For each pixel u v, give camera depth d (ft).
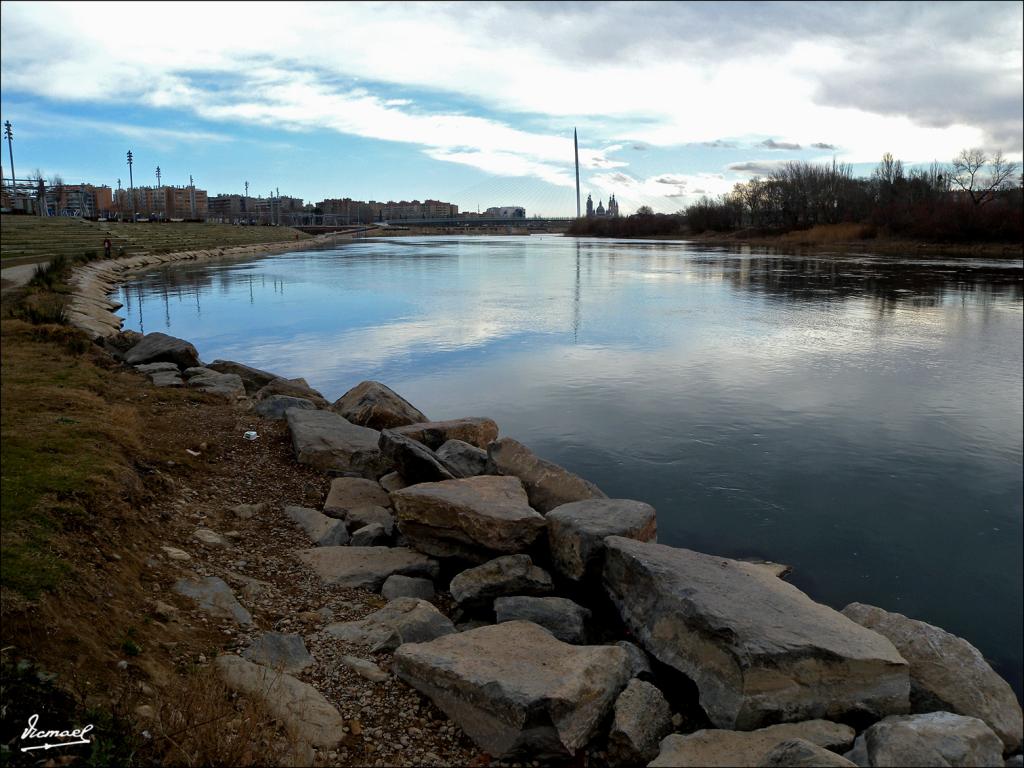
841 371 71.92
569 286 157.28
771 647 16.79
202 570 22.77
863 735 15.64
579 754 15.99
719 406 58.65
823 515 37.78
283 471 35.47
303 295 140.67
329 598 23.03
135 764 12.73
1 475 23.58
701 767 14.38
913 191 322.34
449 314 113.50
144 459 31.45
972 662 19.44
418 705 17.08
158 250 246.47
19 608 15.64
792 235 344.08
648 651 19.30
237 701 15.75
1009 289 143.74
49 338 61.36
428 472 32.40
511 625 19.86
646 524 25.12
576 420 54.54
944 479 43.19
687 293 142.20
